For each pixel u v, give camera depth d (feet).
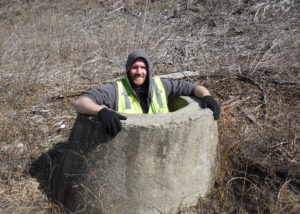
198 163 9.45
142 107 10.40
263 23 21.03
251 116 13.73
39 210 9.98
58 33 23.16
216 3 23.93
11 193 10.65
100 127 8.69
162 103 10.41
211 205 9.70
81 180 9.24
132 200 8.91
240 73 16.55
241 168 10.98
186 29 22.07
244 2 23.98
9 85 17.03
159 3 26.25
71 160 9.55
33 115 14.76
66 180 9.66
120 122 8.47
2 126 13.70
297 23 20.39
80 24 25.11
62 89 16.56
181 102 10.43
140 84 10.27
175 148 8.82
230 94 15.47
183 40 20.53
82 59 19.31
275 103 14.53
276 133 12.63
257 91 15.42
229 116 13.87
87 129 9.00
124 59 19.07
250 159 11.03
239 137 12.23
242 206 9.71
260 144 11.91
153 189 8.91
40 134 13.53
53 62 19.76
